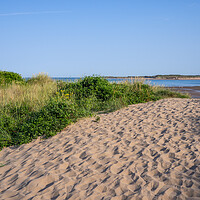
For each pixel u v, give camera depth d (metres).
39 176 3.54
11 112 7.48
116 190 2.96
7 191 3.18
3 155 4.88
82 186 3.12
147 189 2.93
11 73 14.31
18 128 6.19
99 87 10.11
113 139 5.04
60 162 3.99
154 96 10.74
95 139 5.09
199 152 3.90
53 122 6.04
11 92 9.59
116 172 3.46
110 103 9.17
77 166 3.75
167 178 3.14
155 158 3.83
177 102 8.98
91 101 9.02
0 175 3.81
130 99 9.87
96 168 3.64
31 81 14.25
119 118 6.96
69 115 6.54
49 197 2.94
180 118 6.38
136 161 3.76
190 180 3.02
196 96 15.53
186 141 4.51
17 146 5.34
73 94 9.66
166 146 4.32
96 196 2.87
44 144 5.19
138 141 4.74
